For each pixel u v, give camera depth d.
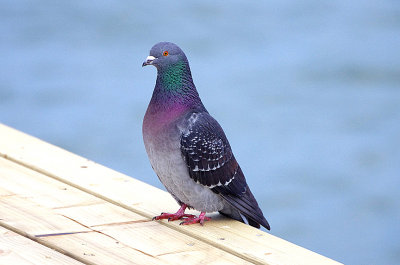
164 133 5.50
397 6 31.33
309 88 22.03
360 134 18.77
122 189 5.62
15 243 4.51
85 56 24.39
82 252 4.42
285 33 27.50
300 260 4.43
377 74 23.16
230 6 30.39
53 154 6.34
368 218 14.66
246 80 22.20
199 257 4.46
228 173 5.61
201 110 5.75
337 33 27.67
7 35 26.17
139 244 4.63
